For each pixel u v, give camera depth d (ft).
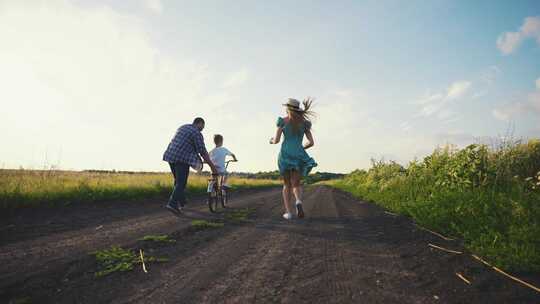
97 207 26.14
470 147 22.30
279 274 9.12
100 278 8.81
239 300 7.27
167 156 21.06
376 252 11.39
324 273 9.14
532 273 8.52
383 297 7.30
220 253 11.53
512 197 15.25
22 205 23.11
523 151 20.49
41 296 7.54
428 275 8.75
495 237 10.76
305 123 18.63
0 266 9.70
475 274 8.63
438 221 14.76
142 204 29.76
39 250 11.64
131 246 12.28
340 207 27.68
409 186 28.58
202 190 50.93
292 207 27.86
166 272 9.37
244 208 27.50
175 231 15.39
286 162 18.51
